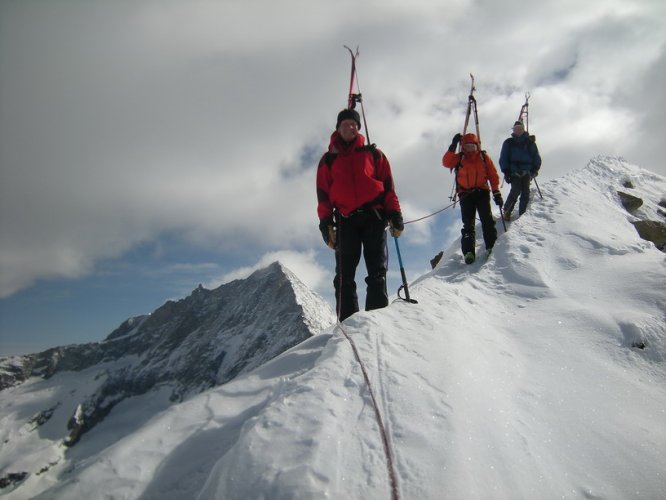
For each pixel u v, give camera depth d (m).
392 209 5.18
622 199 11.20
